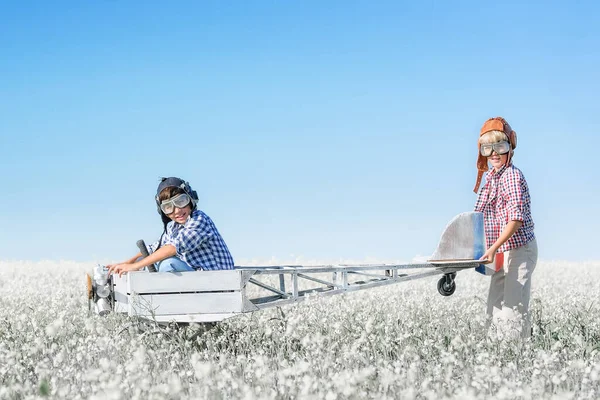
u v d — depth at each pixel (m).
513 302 6.75
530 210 6.85
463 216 6.92
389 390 4.27
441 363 5.34
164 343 5.86
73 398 4.22
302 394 3.89
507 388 4.08
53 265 17.92
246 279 6.14
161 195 6.62
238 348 6.15
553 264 18.84
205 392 4.11
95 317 7.44
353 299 9.59
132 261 7.08
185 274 6.08
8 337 6.32
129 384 4.36
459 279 14.08
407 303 8.83
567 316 7.37
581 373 4.79
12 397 4.29
